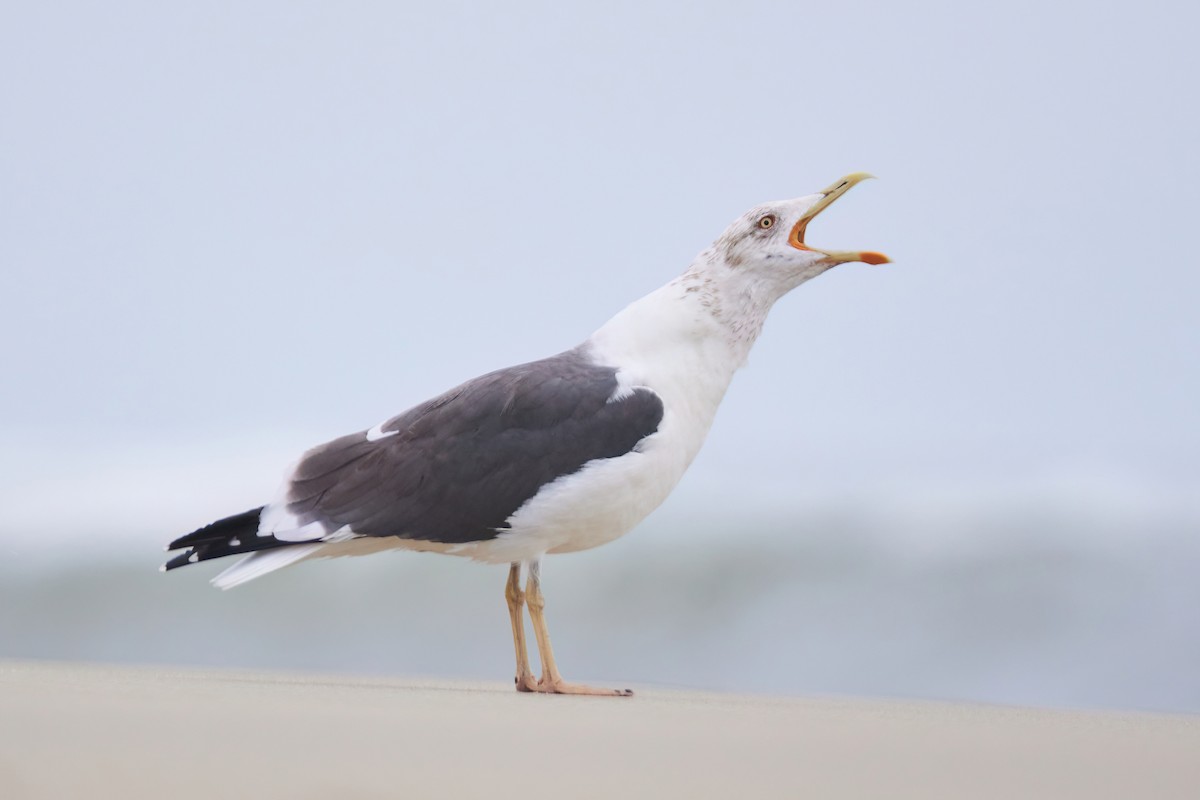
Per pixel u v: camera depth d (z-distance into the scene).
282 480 12.99
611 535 13.15
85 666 14.59
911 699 14.89
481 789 7.01
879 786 7.51
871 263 13.55
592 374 13.08
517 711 10.13
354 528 12.66
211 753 7.59
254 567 12.78
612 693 12.84
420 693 11.77
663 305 13.53
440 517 12.69
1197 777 8.18
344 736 8.34
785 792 7.25
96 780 6.84
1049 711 12.68
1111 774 8.18
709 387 13.46
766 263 13.51
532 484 12.65
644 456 12.86
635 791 7.12
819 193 13.80
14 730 8.11
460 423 12.80
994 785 7.69
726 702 12.38
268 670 16.25
